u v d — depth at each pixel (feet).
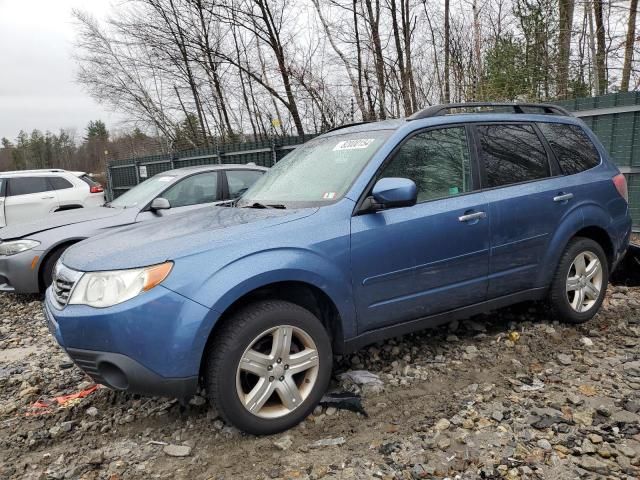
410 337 13.74
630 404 9.85
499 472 8.07
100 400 11.41
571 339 13.33
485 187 12.35
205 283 8.87
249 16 45.01
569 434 8.98
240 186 24.44
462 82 40.27
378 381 11.22
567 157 14.14
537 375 11.39
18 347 16.56
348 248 10.23
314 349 9.87
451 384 11.15
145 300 8.66
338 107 41.27
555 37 38.22
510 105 13.76
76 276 9.60
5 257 21.42
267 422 9.34
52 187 37.29
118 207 23.08
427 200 11.49
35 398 11.94
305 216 10.23
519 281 12.89
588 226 13.93
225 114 57.52
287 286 9.93
